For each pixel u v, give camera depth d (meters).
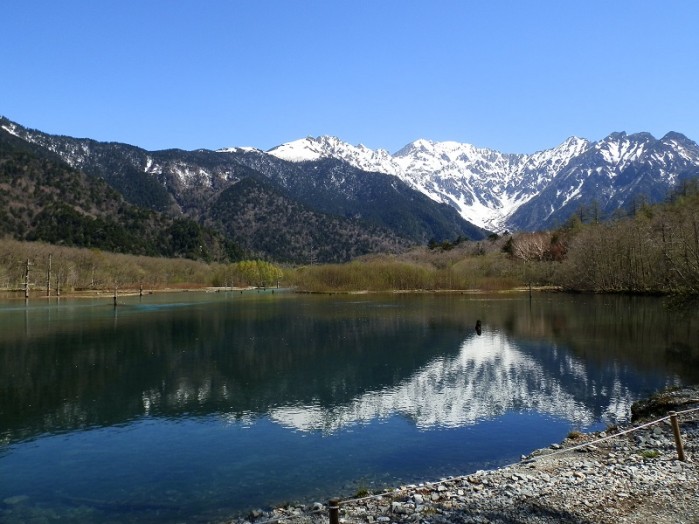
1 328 58.47
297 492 17.59
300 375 35.50
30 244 135.50
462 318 67.56
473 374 35.47
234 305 91.31
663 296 91.88
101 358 41.44
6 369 37.41
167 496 17.52
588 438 21.42
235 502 16.95
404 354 42.84
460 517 13.55
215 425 25.25
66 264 128.12
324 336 52.62
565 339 49.41
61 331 56.28
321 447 22.09
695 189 152.00
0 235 171.88
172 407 28.23
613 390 30.77
